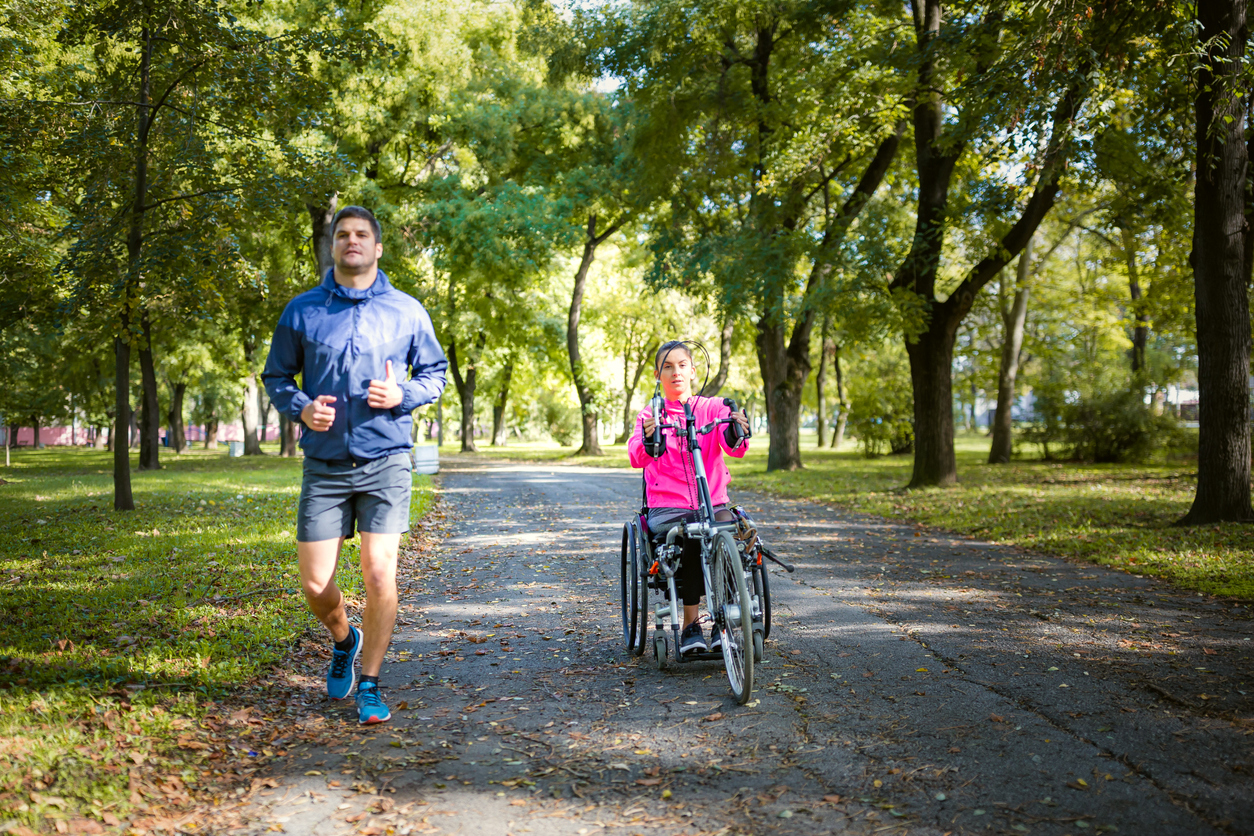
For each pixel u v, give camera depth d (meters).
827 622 5.96
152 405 18.08
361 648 4.37
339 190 13.76
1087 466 23.47
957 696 4.27
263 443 57.97
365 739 3.78
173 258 12.05
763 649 5.09
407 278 27.52
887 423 30.36
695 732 3.84
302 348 4.12
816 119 16.39
